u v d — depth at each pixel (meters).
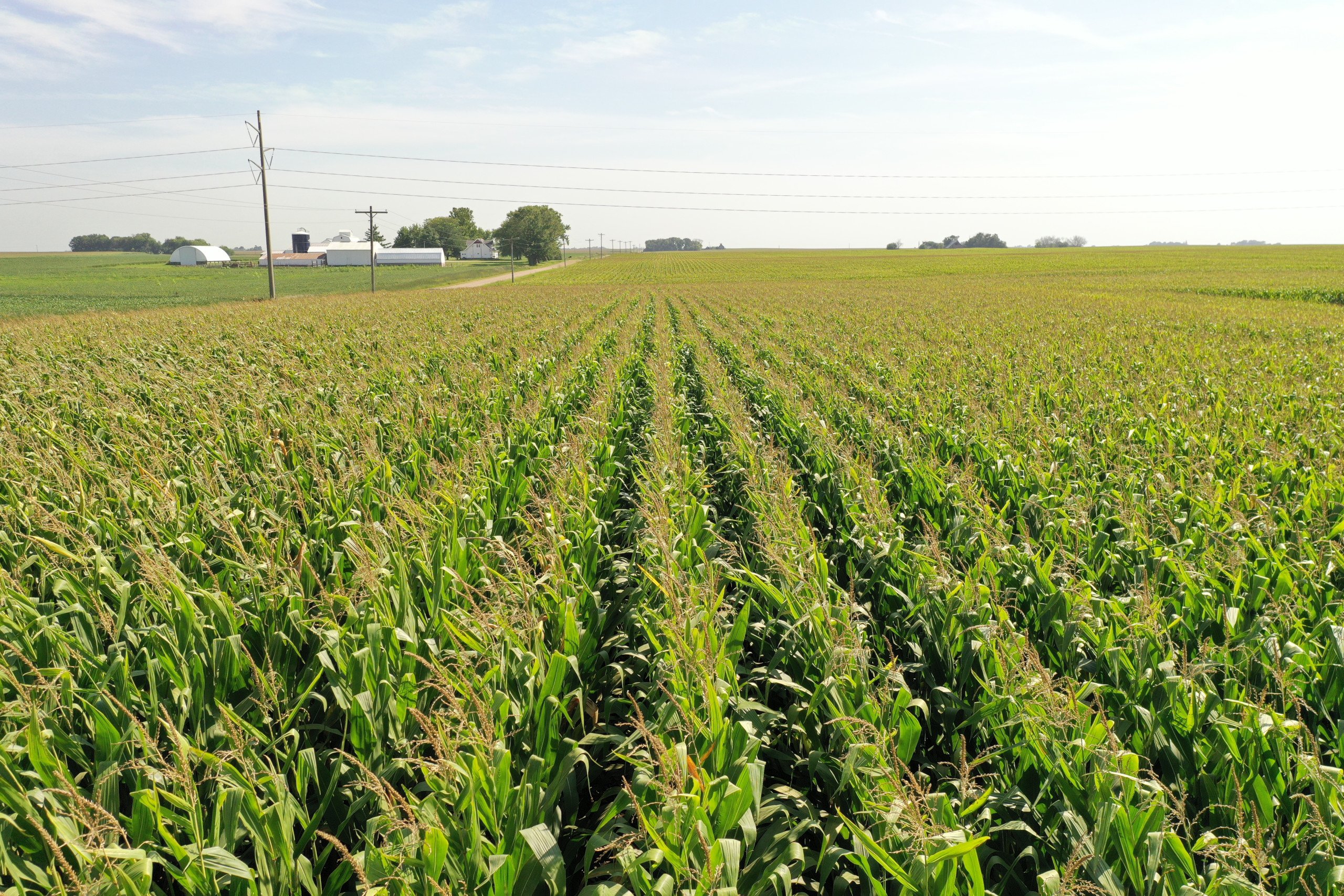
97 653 4.87
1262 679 4.48
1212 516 6.74
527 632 4.64
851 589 6.02
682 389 15.51
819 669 4.79
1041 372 16.70
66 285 90.56
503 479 8.56
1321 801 3.30
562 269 141.75
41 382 15.31
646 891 3.07
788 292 59.81
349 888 3.62
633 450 11.05
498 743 3.45
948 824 3.33
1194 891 2.92
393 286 87.69
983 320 31.22
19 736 3.82
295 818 3.57
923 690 5.23
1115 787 3.43
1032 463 8.66
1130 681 4.57
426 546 5.83
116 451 9.02
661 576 5.35
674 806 3.21
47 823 3.39
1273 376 15.49
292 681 4.82
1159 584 5.84
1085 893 3.13
